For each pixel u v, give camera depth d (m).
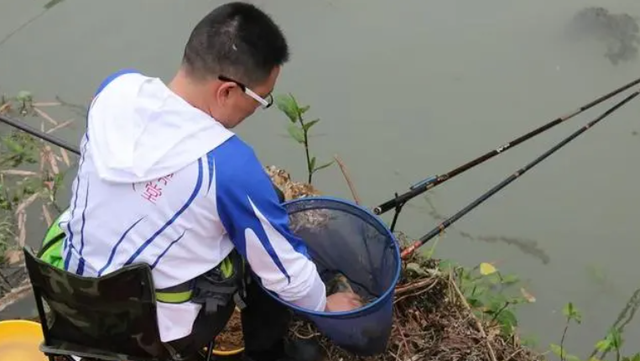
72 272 1.66
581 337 3.47
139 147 1.55
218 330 1.86
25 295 2.85
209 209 1.58
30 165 3.59
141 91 1.60
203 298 1.71
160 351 1.73
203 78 1.57
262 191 1.60
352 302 1.99
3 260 3.08
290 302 1.79
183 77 1.60
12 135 3.71
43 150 3.65
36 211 3.36
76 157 3.64
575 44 4.61
